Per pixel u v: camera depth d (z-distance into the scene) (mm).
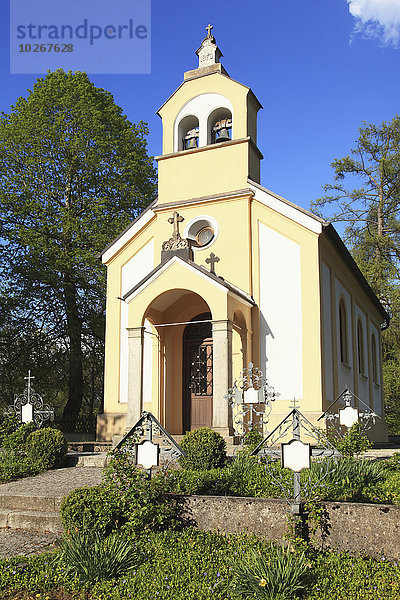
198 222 18047
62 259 25203
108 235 25953
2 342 26375
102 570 6191
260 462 9711
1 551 7586
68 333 26594
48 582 5984
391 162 37500
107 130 28406
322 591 5707
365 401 23531
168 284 15734
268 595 5492
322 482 7918
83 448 16625
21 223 26688
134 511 7281
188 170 18594
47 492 9984
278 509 7270
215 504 7578
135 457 7855
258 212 17328
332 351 17438
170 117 19297
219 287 15039
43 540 8195
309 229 16438
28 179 26406
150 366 17766
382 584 5812
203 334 18047
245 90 18281
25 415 14703
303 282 16297
